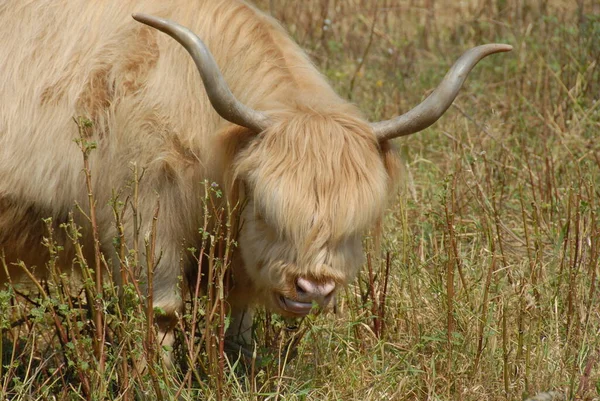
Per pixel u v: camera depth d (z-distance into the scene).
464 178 21.95
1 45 16.27
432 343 16.98
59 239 16.56
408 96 28.31
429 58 32.22
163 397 14.91
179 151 15.26
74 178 15.73
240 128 14.52
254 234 14.60
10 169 16.03
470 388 15.96
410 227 21.11
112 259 16.16
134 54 15.43
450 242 16.83
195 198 15.59
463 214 21.62
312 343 17.12
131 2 15.87
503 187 21.91
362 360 16.52
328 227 13.85
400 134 14.95
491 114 26.53
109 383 15.22
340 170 13.98
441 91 14.80
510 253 20.16
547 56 29.27
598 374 16.14
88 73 15.59
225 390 15.23
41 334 16.55
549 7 34.16
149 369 14.52
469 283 18.00
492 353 16.33
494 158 24.00
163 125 15.14
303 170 13.91
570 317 17.19
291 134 14.12
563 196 21.94
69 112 15.58
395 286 18.02
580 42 29.88
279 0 35.22
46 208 16.19
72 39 15.84
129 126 15.23
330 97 15.26
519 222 21.64
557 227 20.78
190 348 14.86
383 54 32.31
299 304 14.37
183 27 13.87
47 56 15.90
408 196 22.27
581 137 24.92
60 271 16.67
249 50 15.45
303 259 13.97
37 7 16.17
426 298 17.94
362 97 28.59
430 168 23.91
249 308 17.98
